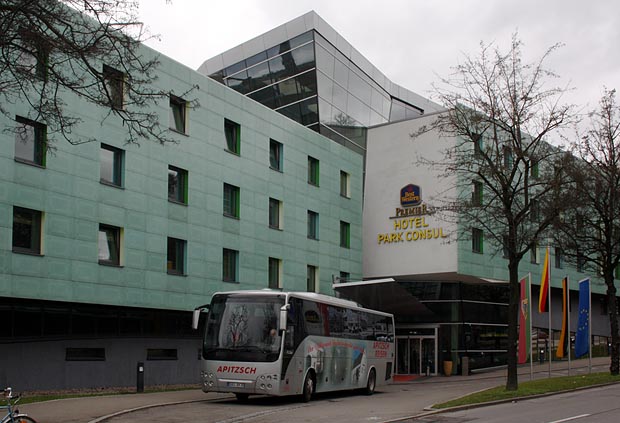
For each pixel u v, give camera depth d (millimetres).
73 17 13586
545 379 32719
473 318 48719
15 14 12656
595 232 37188
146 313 32000
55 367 27438
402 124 49031
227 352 22672
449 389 32438
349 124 50500
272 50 50344
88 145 29047
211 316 23391
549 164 30953
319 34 48312
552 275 57062
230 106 37531
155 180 32344
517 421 17609
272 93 50219
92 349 29219
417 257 46875
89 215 28875
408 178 48062
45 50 13102
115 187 30234
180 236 33562
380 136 50031
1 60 13180
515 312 26734
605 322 65812
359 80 52281
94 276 28891
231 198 37625
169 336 33188
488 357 49188
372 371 29500
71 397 23438
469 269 45812
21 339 26203
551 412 19766
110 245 30281
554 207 28266
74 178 28312
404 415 19781
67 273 27703
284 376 22531
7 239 25547
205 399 24781
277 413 20234
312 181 44469
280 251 40281
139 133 14867
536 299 55594
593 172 33031
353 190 47625
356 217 47594
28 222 26719
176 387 31844
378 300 41688
